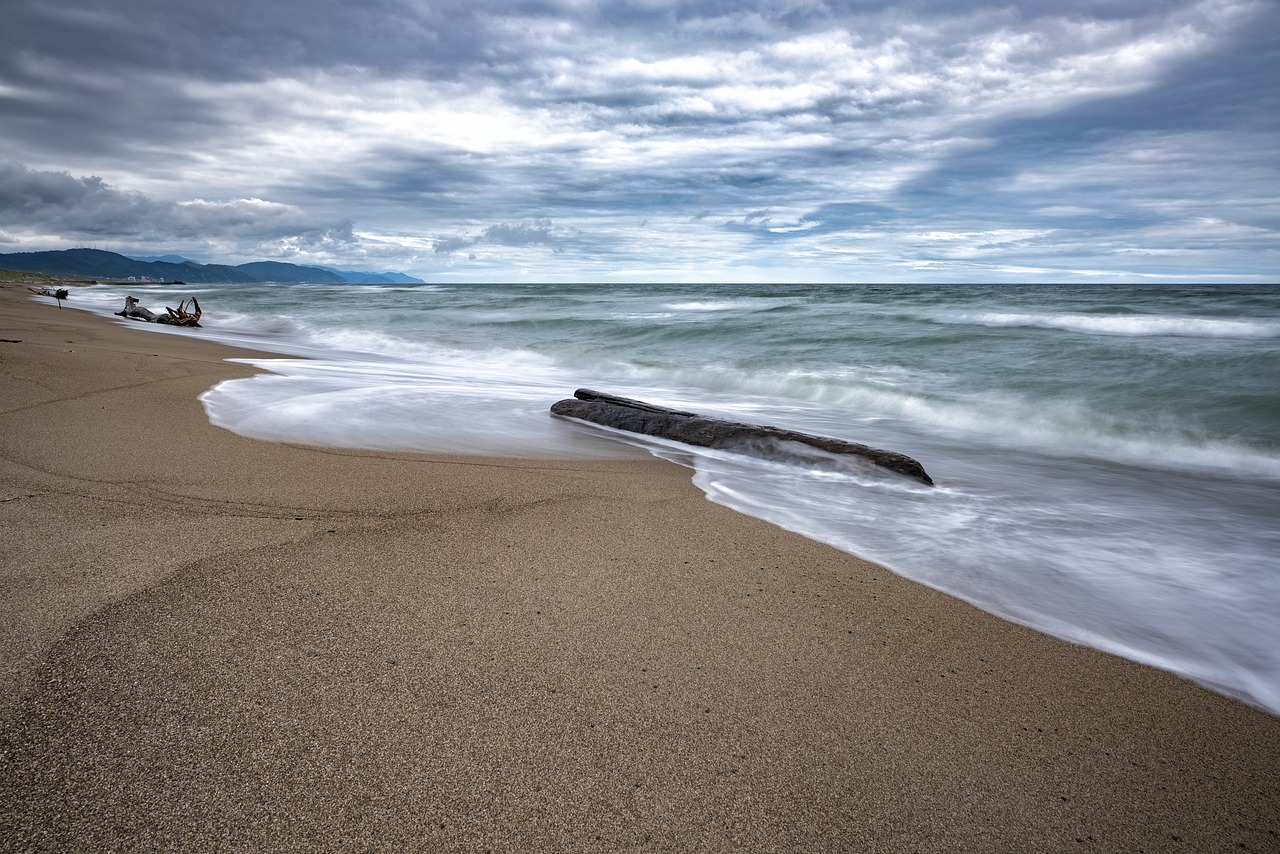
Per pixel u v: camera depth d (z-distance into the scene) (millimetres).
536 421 7332
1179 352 11852
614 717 2248
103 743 1951
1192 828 1949
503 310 27594
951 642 2947
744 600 3195
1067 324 16625
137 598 2807
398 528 3820
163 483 4312
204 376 8539
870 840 1821
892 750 2189
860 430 7969
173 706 2133
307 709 2166
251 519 3799
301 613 2779
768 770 2053
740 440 6273
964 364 11922
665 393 10422
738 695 2428
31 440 5043
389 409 7324
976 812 1952
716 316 21672
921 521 4586
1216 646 3049
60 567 3041
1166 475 6258
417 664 2469
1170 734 2393
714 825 1832
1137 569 3908
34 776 1817
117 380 7621
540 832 1767
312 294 51812
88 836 1646
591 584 3254
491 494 4574
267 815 1748
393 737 2066
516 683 2395
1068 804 2012
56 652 2379
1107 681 2717
